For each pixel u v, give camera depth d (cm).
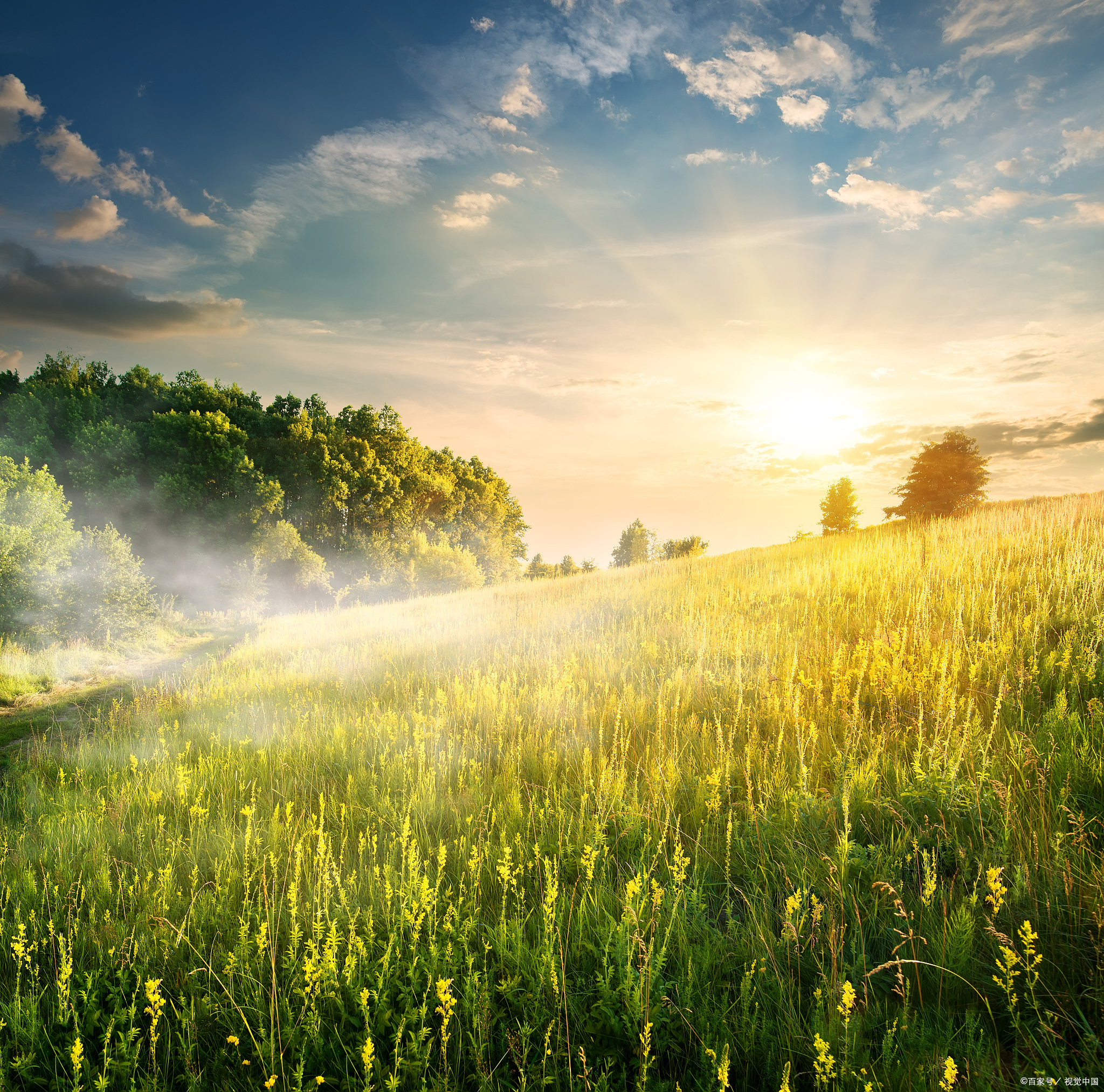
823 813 367
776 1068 221
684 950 275
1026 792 346
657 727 552
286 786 541
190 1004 287
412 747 594
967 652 569
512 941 291
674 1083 219
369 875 357
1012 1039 228
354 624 1783
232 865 393
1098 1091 192
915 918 277
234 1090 241
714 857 353
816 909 268
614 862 359
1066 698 454
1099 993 227
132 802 533
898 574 984
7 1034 275
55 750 782
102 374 5097
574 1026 250
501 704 671
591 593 1530
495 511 7238
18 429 3928
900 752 433
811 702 544
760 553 2223
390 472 5478
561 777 484
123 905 372
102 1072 244
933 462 2662
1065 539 1008
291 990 282
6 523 1620
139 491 3772
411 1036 236
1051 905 266
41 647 1491
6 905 374
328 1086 239
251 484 4100
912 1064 210
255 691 971
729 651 735
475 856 337
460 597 2230
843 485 5156
